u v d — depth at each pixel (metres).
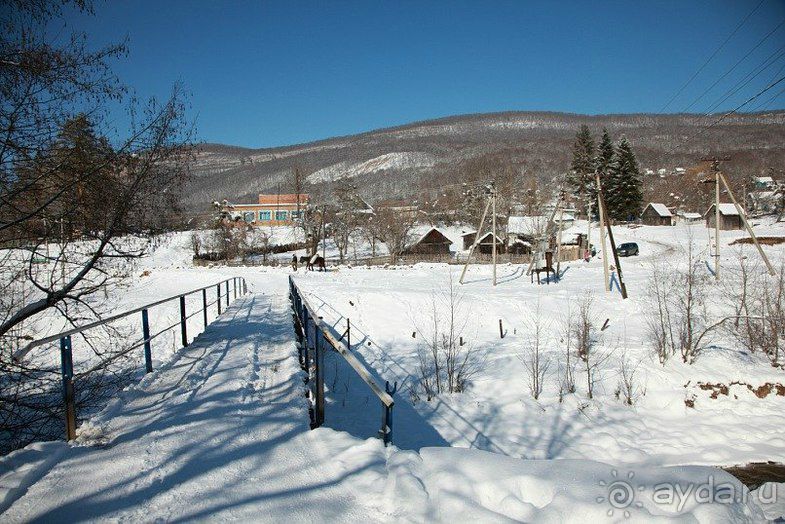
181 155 10.85
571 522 3.09
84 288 10.45
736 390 12.23
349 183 69.81
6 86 8.52
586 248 47.78
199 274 41.53
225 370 7.33
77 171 9.56
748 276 21.38
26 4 8.58
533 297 23.44
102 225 10.06
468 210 80.56
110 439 4.61
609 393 12.91
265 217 93.00
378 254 66.31
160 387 6.40
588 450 10.11
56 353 14.67
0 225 8.85
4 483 3.61
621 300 22.30
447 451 3.99
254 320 13.54
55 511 3.30
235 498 3.49
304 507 3.36
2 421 8.01
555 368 14.56
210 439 4.61
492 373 14.68
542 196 83.12
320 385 5.55
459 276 35.59
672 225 71.56
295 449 4.39
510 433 10.95
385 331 20.06
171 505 3.40
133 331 11.81
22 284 9.62
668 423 11.41
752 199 74.75
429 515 3.12
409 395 13.26
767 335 14.55
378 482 3.61
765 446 9.90
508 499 3.26
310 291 25.78
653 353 14.78
